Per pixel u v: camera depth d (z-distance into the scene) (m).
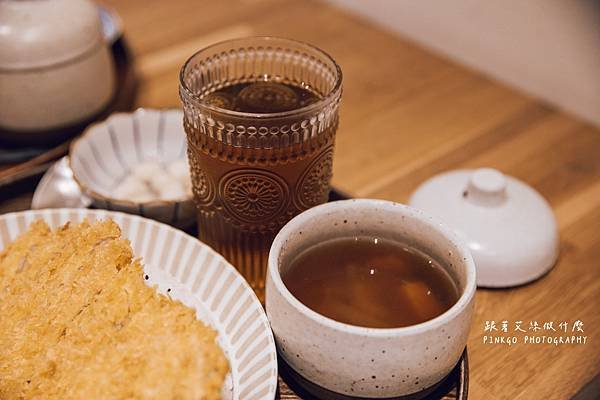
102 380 0.37
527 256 0.49
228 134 0.41
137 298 0.41
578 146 0.63
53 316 0.41
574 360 0.46
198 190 0.45
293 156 0.42
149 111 0.59
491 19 0.71
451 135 0.64
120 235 0.45
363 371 0.37
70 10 0.58
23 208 0.54
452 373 0.42
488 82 0.71
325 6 0.82
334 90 0.42
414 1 0.77
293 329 0.38
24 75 0.56
